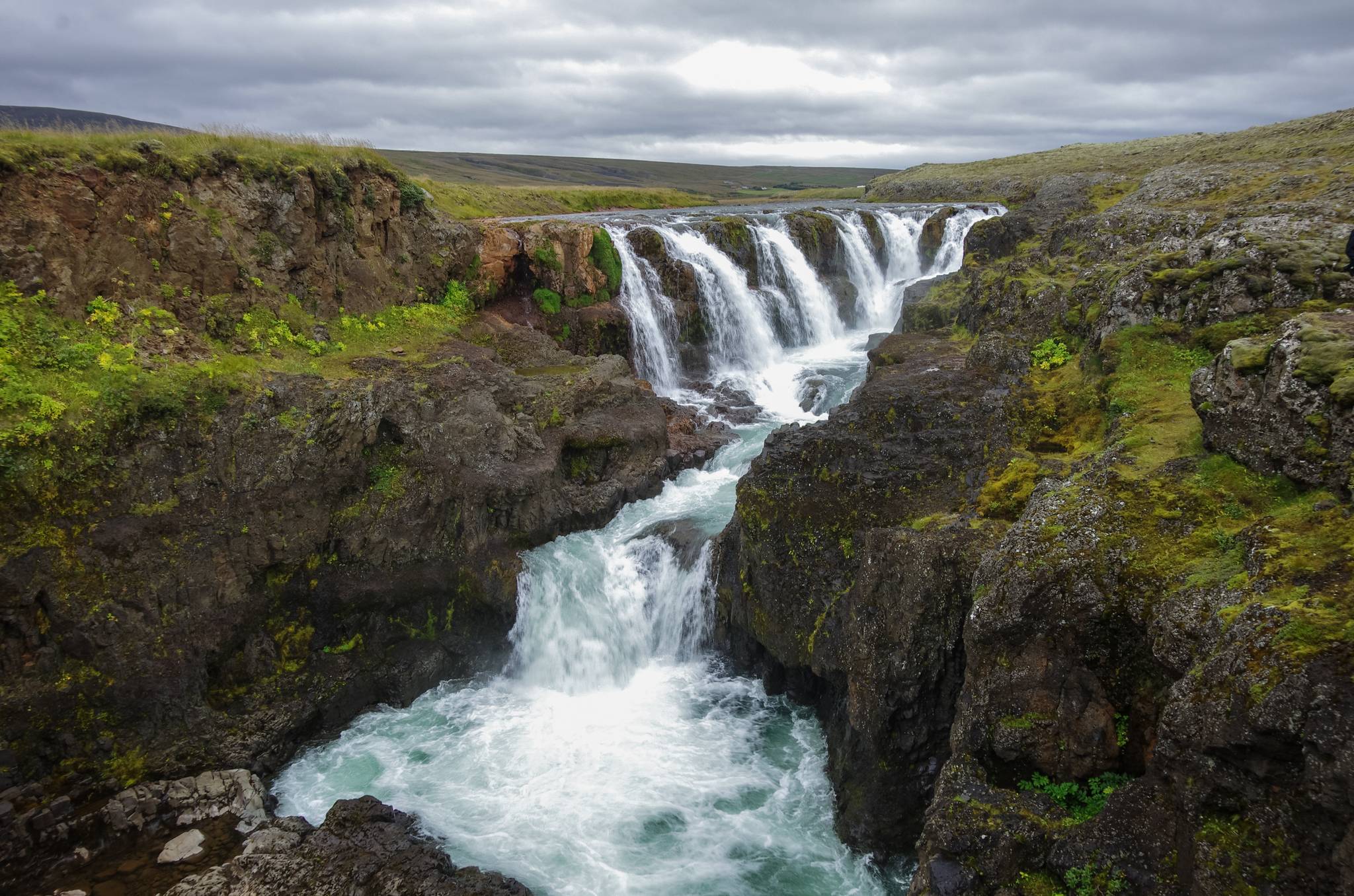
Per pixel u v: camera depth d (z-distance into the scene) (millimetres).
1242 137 48094
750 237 39312
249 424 18125
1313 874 7719
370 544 19438
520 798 16359
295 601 18906
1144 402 15469
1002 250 34844
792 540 17797
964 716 12227
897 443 17875
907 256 47656
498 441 22156
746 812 15914
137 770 16141
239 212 22391
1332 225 17453
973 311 25844
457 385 22422
